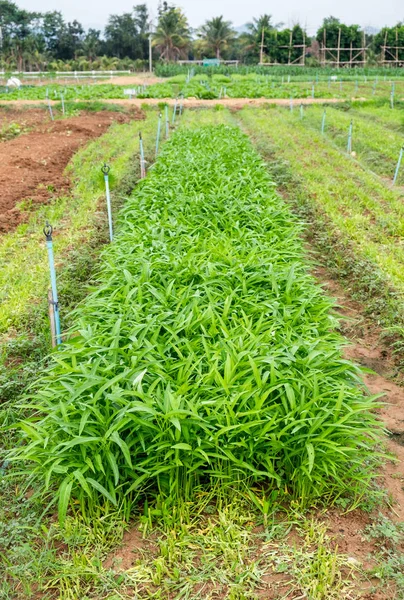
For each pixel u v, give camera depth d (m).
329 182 12.34
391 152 15.97
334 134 19.42
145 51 94.94
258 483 4.05
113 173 11.95
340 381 4.32
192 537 3.59
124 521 3.73
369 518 3.88
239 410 3.85
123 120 23.77
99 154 15.27
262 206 8.59
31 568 3.41
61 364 4.21
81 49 89.19
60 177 13.16
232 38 81.94
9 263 8.01
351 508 3.87
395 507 4.04
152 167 11.78
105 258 7.08
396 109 26.12
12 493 4.05
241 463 3.78
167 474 3.87
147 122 22.19
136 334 4.72
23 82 50.12
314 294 5.61
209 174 10.33
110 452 3.68
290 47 66.25
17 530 3.67
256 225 7.70
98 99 31.70
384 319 6.74
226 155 11.95
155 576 3.33
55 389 4.23
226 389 3.93
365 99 31.41
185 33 84.31
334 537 3.65
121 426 3.64
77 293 7.09
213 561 3.47
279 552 3.53
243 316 4.94
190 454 3.78
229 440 3.82
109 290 5.86
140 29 94.12
